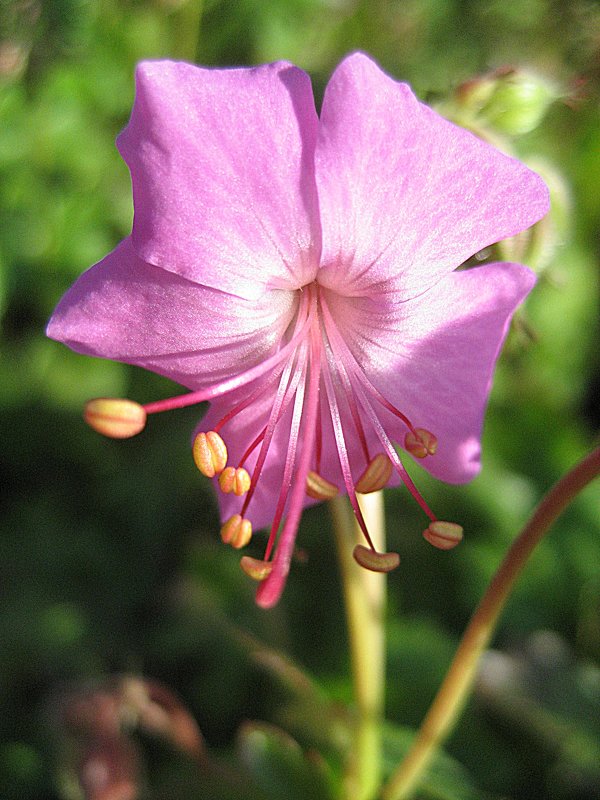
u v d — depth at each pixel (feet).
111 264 0.17
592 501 0.37
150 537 0.38
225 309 0.17
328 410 0.20
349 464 0.20
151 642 0.36
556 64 0.36
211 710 0.34
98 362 0.39
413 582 0.35
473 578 0.35
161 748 0.33
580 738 0.28
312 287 0.19
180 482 0.39
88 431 0.39
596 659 0.34
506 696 0.29
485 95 0.21
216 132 0.15
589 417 0.45
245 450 0.19
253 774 0.23
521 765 0.31
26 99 0.36
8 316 0.39
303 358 0.19
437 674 0.30
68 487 0.40
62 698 0.28
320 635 0.34
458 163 0.16
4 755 0.33
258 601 0.17
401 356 0.19
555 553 0.36
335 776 0.24
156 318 0.17
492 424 0.39
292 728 0.28
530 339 0.22
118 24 0.37
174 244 0.16
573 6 0.37
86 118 0.37
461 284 0.18
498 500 0.37
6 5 0.32
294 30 0.38
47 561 0.38
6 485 0.40
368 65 0.15
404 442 0.19
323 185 0.16
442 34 0.38
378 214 0.17
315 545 0.36
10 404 0.39
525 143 0.39
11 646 0.35
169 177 0.16
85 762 0.27
